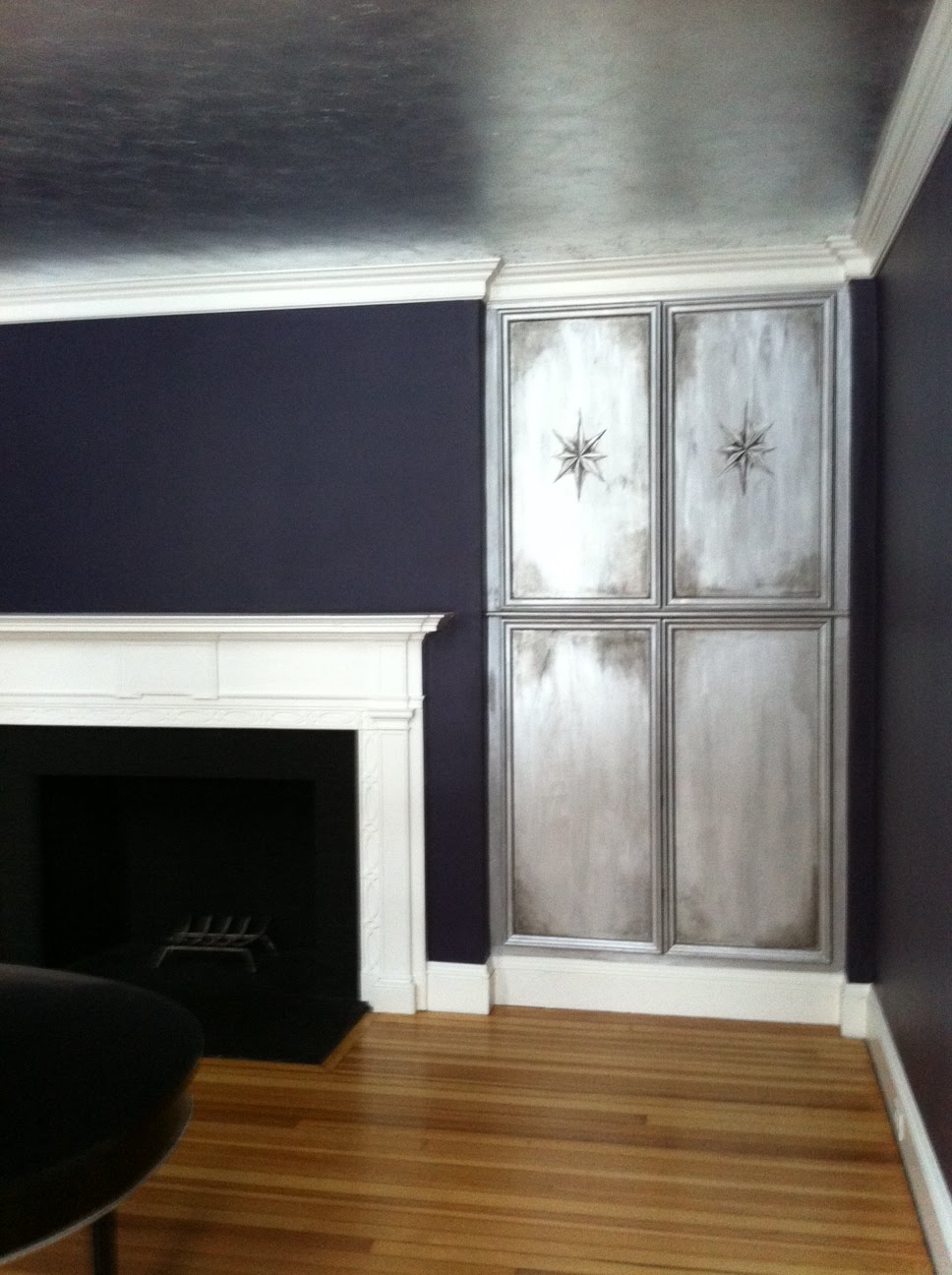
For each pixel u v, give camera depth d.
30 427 4.29
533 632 4.10
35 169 2.99
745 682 3.98
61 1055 1.62
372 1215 2.76
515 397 4.06
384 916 4.09
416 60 2.37
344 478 4.09
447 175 3.05
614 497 4.02
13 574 4.35
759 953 4.01
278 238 3.61
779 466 3.91
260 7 2.13
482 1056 3.71
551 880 4.14
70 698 4.20
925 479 2.79
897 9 2.16
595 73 2.43
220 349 4.14
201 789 4.70
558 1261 2.56
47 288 4.12
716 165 3.00
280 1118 3.28
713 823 4.02
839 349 3.84
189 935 4.60
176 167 2.98
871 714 3.81
